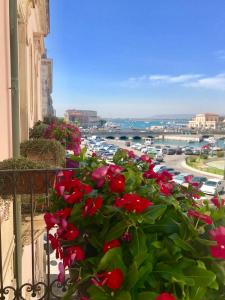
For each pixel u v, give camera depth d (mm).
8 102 4832
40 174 2926
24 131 8125
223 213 1649
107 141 102062
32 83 11344
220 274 1380
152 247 1430
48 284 2678
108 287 1354
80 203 1700
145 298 1279
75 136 9125
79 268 1613
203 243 1396
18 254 3820
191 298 1309
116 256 1400
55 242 1711
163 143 104188
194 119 169625
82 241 1658
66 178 1919
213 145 92000
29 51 9906
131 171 1857
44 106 35906
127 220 1487
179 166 56531
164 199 1616
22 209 4086
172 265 1368
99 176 1761
